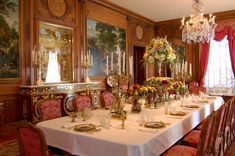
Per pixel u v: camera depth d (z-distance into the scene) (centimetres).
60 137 246
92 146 219
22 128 198
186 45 880
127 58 799
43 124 274
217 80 826
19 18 482
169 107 353
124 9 762
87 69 630
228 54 804
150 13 818
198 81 856
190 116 325
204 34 561
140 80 914
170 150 255
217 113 258
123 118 275
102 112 349
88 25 649
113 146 205
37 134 181
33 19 508
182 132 293
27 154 200
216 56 825
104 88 687
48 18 540
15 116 476
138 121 282
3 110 454
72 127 257
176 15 845
